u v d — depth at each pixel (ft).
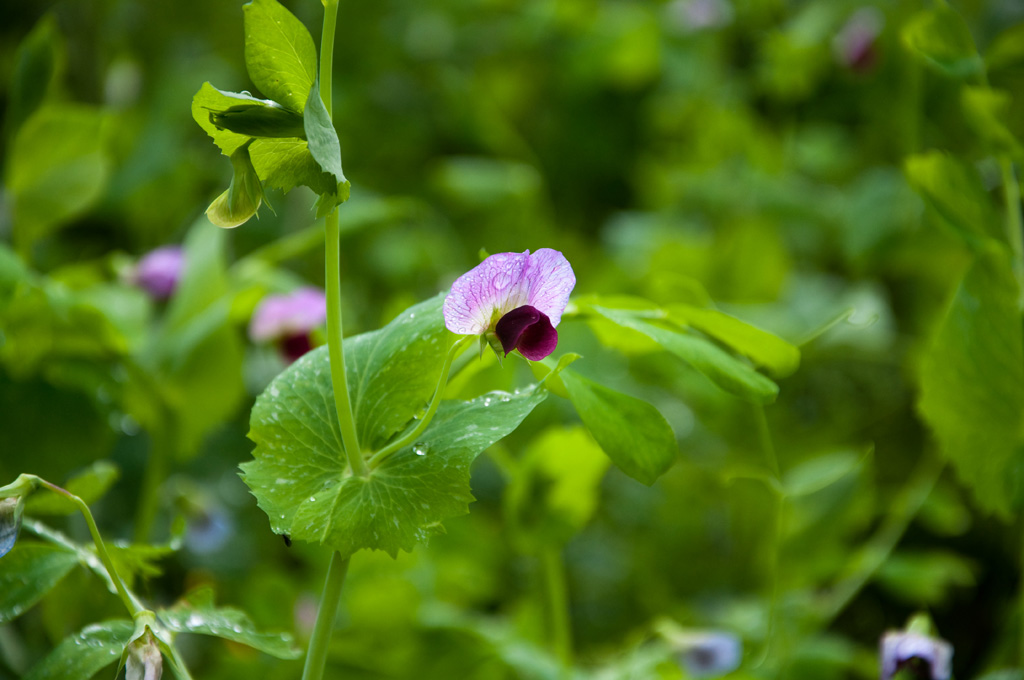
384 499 2.04
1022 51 2.56
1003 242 2.44
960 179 2.45
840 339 4.00
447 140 5.54
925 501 3.02
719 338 2.26
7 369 2.62
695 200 5.10
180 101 4.88
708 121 5.39
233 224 2.01
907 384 4.21
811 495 2.85
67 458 2.64
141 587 2.42
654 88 5.92
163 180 4.35
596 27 5.82
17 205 2.75
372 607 2.72
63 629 2.50
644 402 2.10
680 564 3.93
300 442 2.08
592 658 3.16
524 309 2.05
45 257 4.11
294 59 2.01
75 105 4.19
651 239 4.69
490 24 6.28
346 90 5.47
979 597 3.59
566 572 3.87
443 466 2.05
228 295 2.86
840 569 3.02
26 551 2.19
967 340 2.42
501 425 2.06
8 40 4.35
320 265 4.59
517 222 4.82
